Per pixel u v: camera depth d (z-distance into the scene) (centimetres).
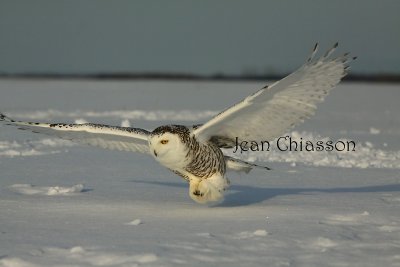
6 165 1902
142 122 3791
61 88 9138
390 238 1024
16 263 850
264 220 1148
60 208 1248
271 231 1059
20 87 9312
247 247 953
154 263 862
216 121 1162
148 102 6081
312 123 3906
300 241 994
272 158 2158
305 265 874
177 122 3809
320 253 930
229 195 1442
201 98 6850
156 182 1631
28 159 2048
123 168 1888
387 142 2805
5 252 906
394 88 10338
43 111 4612
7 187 1505
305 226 1098
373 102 6456
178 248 938
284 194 1462
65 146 2414
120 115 4356
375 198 1401
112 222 1125
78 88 9275
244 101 1129
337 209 1259
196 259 886
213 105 5634
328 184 1636
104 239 990
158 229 1067
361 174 1827
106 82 12619
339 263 885
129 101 6234
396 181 1695
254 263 875
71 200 1340
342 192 1498
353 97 7456
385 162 2111
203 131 1190
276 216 1184
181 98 6862
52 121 3778
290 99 1155
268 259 894
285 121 1184
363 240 1011
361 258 909
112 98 6756
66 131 1324
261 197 1416
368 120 4225
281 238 1009
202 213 1214
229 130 1213
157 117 4238
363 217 1176
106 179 1670
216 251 927
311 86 1141
